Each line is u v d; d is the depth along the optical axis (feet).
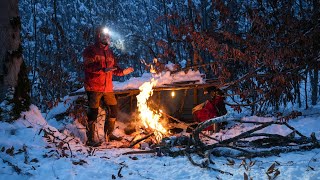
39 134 15.03
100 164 12.89
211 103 21.11
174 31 25.34
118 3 71.41
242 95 22.90
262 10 24.00
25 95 16.57
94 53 18.30
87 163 12.88
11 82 15.94
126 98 22.66
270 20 23.75
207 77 30.42
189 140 14.42
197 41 23.77
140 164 12.97
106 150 15.88
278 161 12.42
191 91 22.76
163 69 24.12
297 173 10.90
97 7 67.41
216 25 26.81
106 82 18.66
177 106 22.81
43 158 13.01
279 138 14.44
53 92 32.63
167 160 13.44
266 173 10.68
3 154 12.84
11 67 16.01
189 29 25.05
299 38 21.56
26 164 12.15
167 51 27.43
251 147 14.67
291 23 22.27
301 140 14.51
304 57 22.20
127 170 12.15
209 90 21.38
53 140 14.88
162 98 22.90
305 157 12.76
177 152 14.08
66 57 34.40
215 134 19.70
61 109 21.99
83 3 66.54
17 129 15.08
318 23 22.67
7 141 13.82
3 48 15.84
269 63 21.59
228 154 13.52
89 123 18.35
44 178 11.03
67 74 33.24
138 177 11.39
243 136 14.15
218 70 23.50
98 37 18.56
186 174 11.60
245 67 26.37
